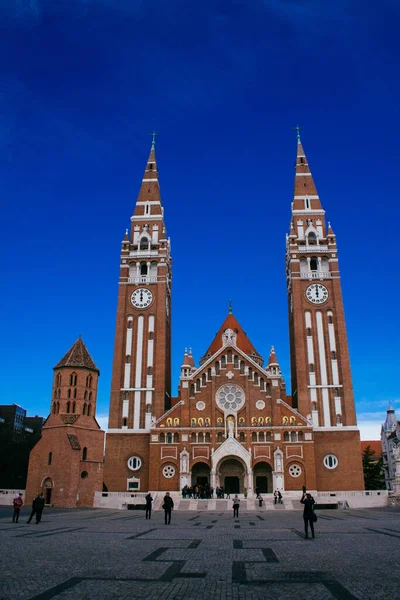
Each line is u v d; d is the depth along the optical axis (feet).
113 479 305.32
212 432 303.27
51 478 262.26
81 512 213.25
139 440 311.27
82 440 272.10
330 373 319.47
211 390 313.73
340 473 297.33
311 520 103.55
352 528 127.75
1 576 58.85
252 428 301.22
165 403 335.06
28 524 138.00
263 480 299.38
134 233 367.45
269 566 66.95
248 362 316.60
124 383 326.85
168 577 59.36
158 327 339.57
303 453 294.05
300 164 381.60
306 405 312.71
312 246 350.64
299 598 48.98
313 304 336.49
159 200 379.14
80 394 283.18
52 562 69.31
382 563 68.85
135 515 195.62
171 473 297.12
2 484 391.45
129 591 51.78
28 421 643.04
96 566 66.39
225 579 58.23
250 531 121.90
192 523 151.02
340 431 304.91
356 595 50.01
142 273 359.87
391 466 538.06
